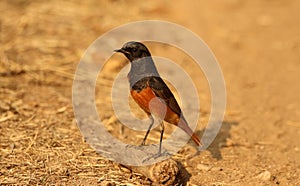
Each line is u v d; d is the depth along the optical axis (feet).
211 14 91.61
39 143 44.83
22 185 38.60
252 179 42.83
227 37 82.23
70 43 71.00
